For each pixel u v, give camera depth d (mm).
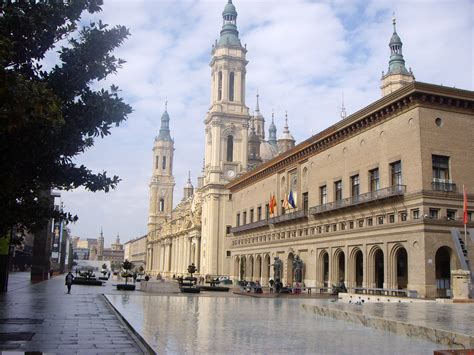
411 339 17188
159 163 196750
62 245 133000
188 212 129000
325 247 55938
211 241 97938
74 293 42562
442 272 42312
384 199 45375
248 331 19328
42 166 14500
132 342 15688
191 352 14250
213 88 105562
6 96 9758
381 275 48000
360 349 15031
